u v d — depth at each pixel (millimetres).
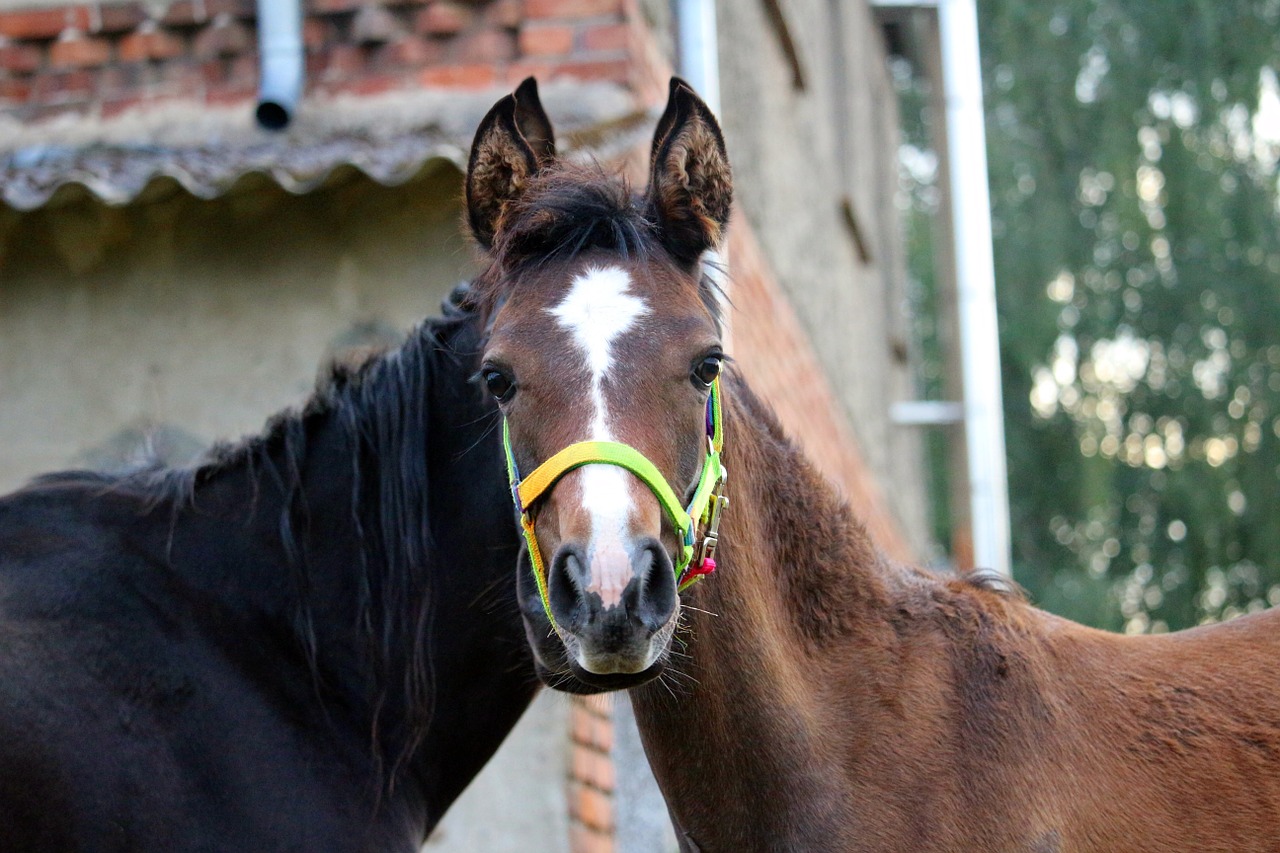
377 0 4301
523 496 2053
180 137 4383
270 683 2271
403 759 2357
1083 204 15508
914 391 16766
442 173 4004
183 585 2271
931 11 8539
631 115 3998
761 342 5500
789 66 7133
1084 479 14594
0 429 4078
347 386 2451
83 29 4477
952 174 8086
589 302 2078
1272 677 2459
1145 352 15055
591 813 3738
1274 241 14680
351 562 2371
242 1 4418
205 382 4059
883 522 9461
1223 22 14891
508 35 4285
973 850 2262
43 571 2178
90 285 4117
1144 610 14938
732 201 2318
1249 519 14117
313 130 4285
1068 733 2348
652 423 2014
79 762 2020
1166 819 2299
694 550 2178
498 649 2445
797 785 2307
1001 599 2551
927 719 2340
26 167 4039
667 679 2285
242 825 2127
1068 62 15586
